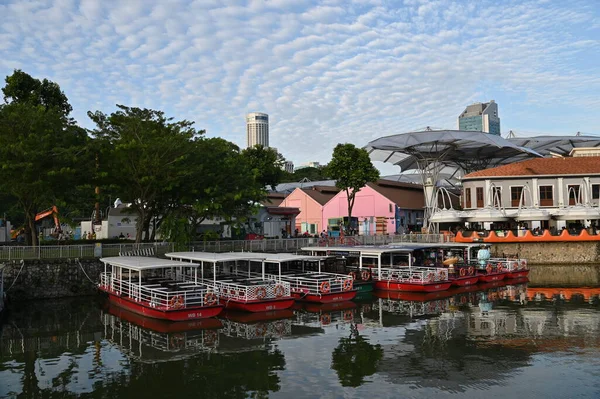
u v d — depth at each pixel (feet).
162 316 82.94
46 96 154.81
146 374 56.85
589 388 51.08
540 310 92.17
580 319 83.66
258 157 248.73
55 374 57.16
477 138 204.13
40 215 208.95
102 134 124.47
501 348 66.44
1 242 150.92
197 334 75.87
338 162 188.65
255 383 53.62
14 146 99.91
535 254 162.50
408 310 94.53
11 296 103.04
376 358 62.49
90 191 129.29
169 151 119.85
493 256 161.38
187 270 117.80
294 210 206.90
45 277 107.76
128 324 82.89
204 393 50.93
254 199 146.41
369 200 214.69
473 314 89.51
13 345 69.87
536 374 55.67
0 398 49.98
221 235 174.50
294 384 53.21
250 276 115.55
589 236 157.69
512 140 271.69
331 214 224.33
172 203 139.64
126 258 104.99
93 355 64.64
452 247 140.05
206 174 132.87
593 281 129.80
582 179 185.88
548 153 282.97
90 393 51.21
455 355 63.41
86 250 115.85
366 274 118.62
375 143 216.74
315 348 67.26
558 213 167.73
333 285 102.68
